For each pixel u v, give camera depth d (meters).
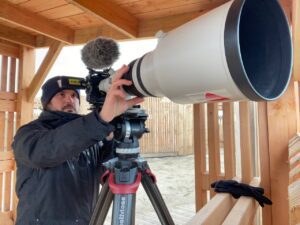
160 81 0.78
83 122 0.88
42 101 1.46
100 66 1.08
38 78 3.15
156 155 9.19
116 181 0.88
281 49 0.78
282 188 1.60
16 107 3.36
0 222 3.25
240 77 0.60
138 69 0.84
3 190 3.33
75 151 0.92
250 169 1.79
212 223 1.14
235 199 1.50
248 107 1.82
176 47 0.73
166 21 2.27
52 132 0.96
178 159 8.90
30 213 1.25
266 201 1.51
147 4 2.12
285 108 1.60
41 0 2.21
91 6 1.91
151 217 4.02
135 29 2.34
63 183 1.29
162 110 9.23
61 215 1.26
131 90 0.89
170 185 5.91
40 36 3.19
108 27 2.58
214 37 0.63
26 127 1.17
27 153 0.99
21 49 3.35
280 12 0.76
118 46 1.14
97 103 1.00
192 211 4.28
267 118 1.64
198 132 2.16
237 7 0.62
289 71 0.76
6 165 3.30
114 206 0.85
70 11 2.38
